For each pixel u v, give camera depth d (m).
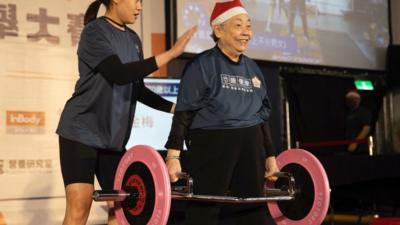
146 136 3.95
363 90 6.37
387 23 6.56
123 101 2.53
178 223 3.83
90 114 2.46
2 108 4.00
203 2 5.09
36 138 4.11
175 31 4.89
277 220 2.91
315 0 5.93
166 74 4.92
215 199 2.38
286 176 2.74
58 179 4.16
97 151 2.49
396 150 6.52
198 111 2.55
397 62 6.29
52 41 4.25
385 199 4.36
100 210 4.19
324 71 6.00
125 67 2.33
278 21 5.61
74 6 4.36
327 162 4.30
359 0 6.32
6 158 3.97
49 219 4.09
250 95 2.60
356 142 5.50
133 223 2.42
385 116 6.55
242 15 2.57
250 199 2.46
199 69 2.51
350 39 6.21
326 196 2.70
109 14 2.57
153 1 4.87
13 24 4.10
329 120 5.98
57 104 4.23
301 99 5.80
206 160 2.51
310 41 5.86
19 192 3.99
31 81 4.13
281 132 5.65
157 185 2.29
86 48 2.43
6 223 3.92
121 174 2.48
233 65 2.60
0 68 4.02
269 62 5.52
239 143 2.54
